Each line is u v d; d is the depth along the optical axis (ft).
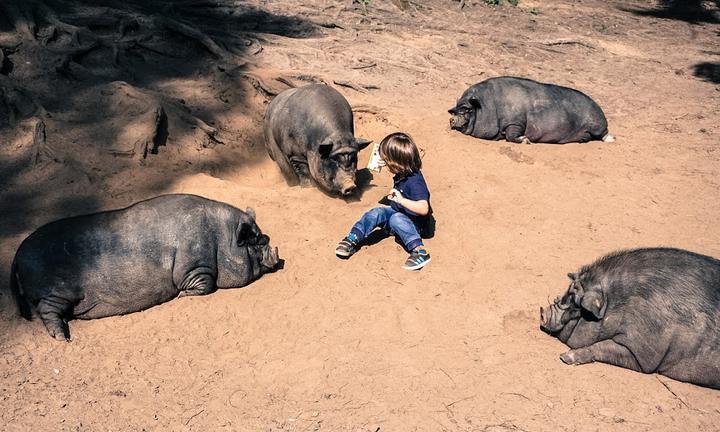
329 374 15.85
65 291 17.03
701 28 64.39
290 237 21.56
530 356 16.48
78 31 32.14
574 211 23.95
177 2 43.29
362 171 27.37
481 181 26.12
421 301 18.56
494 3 62.28
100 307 17.56
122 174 24.52
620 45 54.34
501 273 19.93
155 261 17.81
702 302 15.19
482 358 16.42
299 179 26.71
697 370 15.23
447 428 14.28
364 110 32.65
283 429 14.23
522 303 18.54
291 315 17.92
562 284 19.39
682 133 33.22
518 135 30.48
